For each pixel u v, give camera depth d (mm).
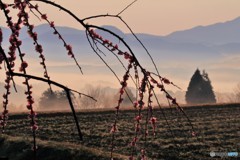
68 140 39062
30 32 3074
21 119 50406
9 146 31766
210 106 70312
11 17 2953
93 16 3135
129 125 48312
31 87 3014
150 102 3264
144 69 3164
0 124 3256
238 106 70438
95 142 38094
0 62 2818
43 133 42406
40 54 3078
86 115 57969
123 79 3213
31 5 3074
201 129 45875
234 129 46562
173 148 34469
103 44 3176
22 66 2947
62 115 56844
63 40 3225
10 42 2914
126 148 35312
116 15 3154
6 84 3186
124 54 3164
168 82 3172
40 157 29703
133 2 3098
